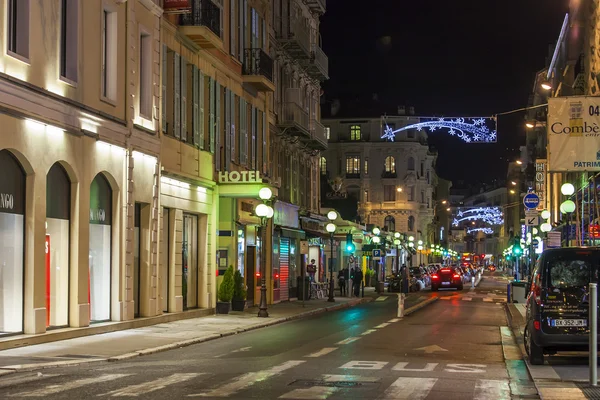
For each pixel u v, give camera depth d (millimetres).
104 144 21156
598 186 35875
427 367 14484
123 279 22203
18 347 16750
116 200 22125
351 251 46219
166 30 25578
